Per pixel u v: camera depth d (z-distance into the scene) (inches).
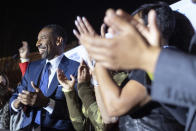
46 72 73.2
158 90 16.1
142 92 30.5
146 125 33.8
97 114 49.5
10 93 88.1
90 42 15.9
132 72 33.8
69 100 59.2
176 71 15.5
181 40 51.3
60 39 75.9
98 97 43.1
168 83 15.7
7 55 172.4
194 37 25.9
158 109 33.3
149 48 16.0
